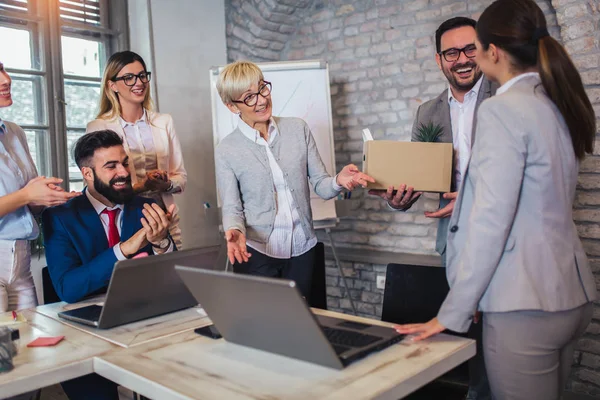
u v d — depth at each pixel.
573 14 2.97
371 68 4.12
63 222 2.10
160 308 1.80
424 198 3.94
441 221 2.64
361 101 4.19
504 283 1.49
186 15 4.15
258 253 2.53
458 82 2.49
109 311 1.65
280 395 1.19
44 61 3.61
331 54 4.31
